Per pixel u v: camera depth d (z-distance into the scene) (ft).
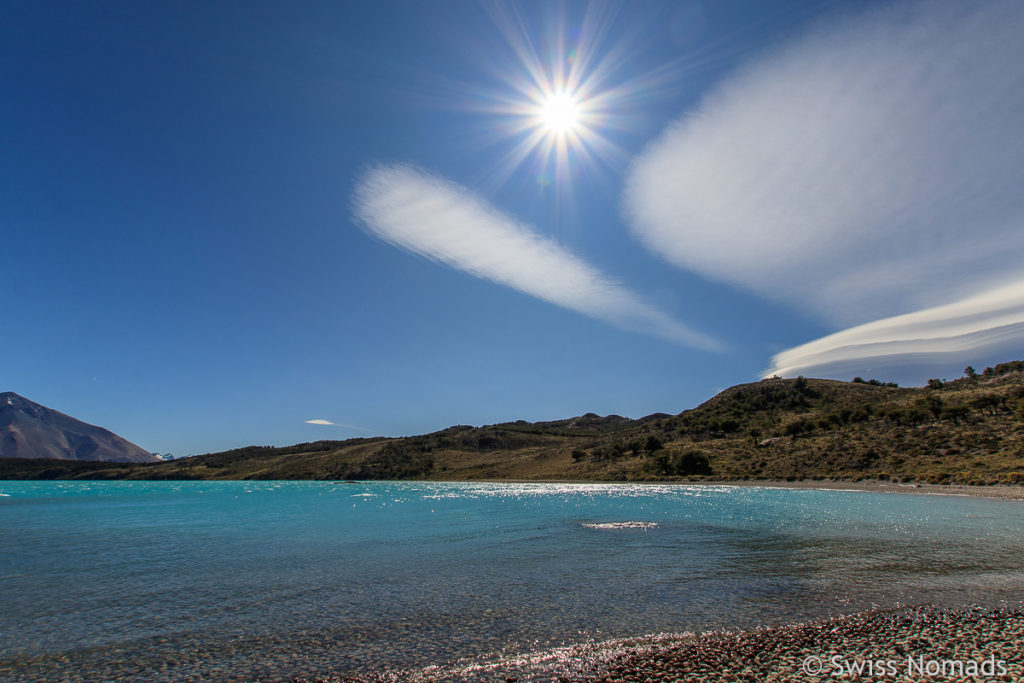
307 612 52.85
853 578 61.52
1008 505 140.87
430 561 79.51
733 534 99.71
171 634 46.96
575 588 60.13
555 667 36.94
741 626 44.78
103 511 194.39
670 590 57.98
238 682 36.27
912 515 123.24
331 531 120.06
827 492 202.59
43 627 49.42
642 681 34.17
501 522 130.93
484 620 48.73
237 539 108.68
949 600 51.24
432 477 508.12
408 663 38.68
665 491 237.45
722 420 444.55
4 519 163.63
